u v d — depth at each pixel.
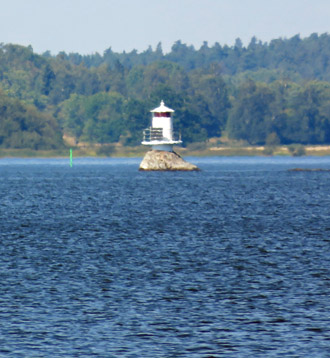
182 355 106.38
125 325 119.75
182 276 156.38
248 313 126.38
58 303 132.88
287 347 109.44
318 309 128.50
